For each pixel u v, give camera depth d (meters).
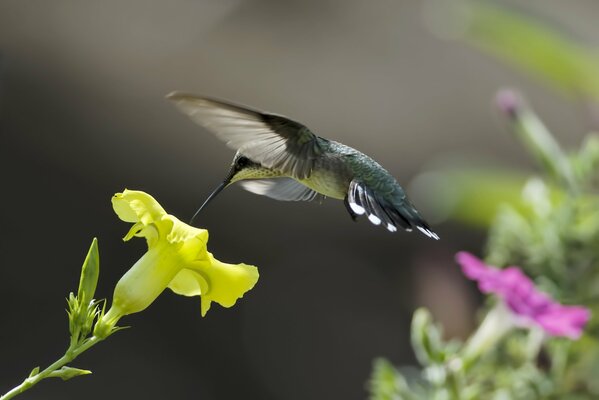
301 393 14.41
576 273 6.02
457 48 17.56
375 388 5.76
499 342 5.92
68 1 16.83
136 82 16.45
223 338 14.55
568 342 5.88
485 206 6.28
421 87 17.25
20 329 13.75
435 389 5.57
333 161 4.70
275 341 14.57
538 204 6.12
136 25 17.00
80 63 16.33
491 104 16.89
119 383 13.71
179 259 3.88
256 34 17.53
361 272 15.18
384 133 16.77
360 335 14.82
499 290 5.57
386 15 17.97
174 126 16.19
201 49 17.00
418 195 6.86
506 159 16.34
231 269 3.93
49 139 15.40
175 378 13.94
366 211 4.56
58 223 14.81
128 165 15.57
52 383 13.43
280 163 4.54
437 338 5.66
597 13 14.93
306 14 17.78
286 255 15.33
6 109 15.18
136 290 3.80
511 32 6.30
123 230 15.05
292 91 17.03
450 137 16.73
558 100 16.05
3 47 15.74
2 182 14.76
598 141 6.28
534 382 5.80
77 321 3.73
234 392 14.23
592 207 6.06
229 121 4.27
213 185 15.66
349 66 17.44
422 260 6.64
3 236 14.36
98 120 15.88
